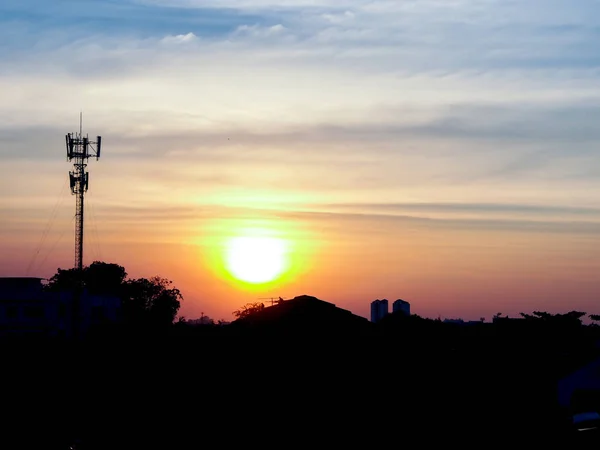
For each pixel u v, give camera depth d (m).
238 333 37.91
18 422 32.56
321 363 33.97
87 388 36.00
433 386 33.09
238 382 32.81
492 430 28.94
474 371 35.12
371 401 31.22
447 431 28.83
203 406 31.27
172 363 35.75
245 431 29.00
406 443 27.83
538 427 29.39
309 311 37.97
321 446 27.73
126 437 29.86
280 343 35.78
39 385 38.16
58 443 29.92
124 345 40.69
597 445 27.78
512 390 33.78
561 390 34.06
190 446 28.44
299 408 30.45
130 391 34.19
